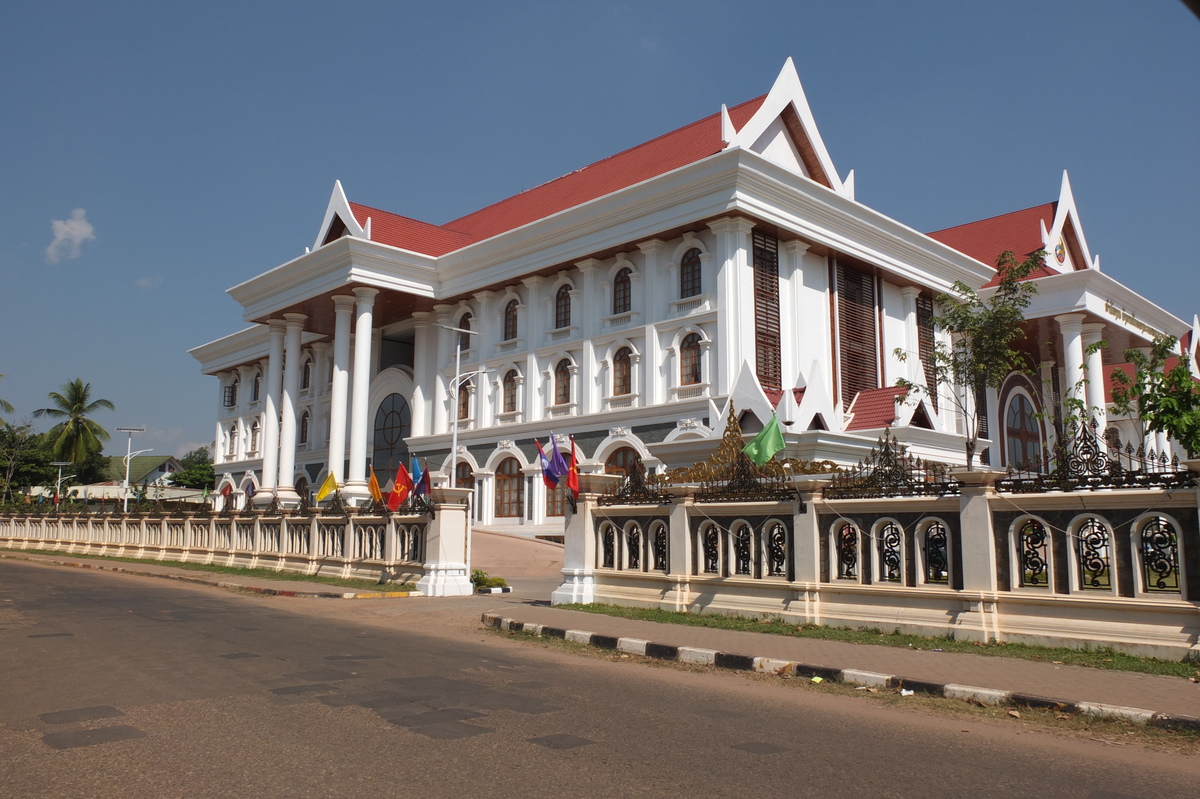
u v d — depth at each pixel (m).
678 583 14.11
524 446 34.81
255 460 53.62
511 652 11.15
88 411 73.56
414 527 20.34
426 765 5.83
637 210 30.28
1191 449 14.60
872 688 8.62
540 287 35.31
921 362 31.12
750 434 20.42
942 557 11.22
